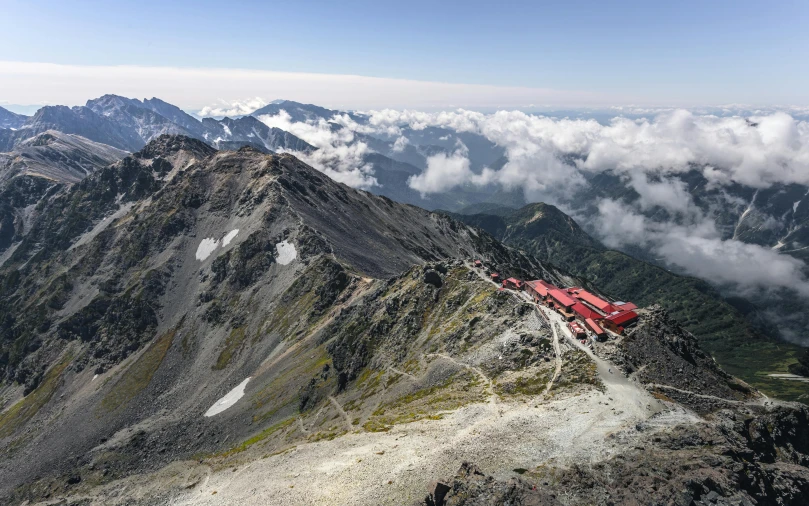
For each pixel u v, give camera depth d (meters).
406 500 56.22
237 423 147.88
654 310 106.19
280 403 149.12
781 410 70.12
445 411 87.12
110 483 134.75
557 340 98.81
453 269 158.38
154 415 176.62
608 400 74.81
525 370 93.75
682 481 48.53
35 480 152.75
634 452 57.28
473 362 106.75
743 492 47.97
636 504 46.38
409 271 177.25
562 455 59.50
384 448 77.19
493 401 84.62
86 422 183.12
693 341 99.88
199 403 174.12
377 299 171.62
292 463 89.19
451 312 137.38
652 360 88.81
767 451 61.62
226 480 101.56
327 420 119.25
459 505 50.31
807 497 51.41
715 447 56.25
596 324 101.00
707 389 82.25
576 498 49.09
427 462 65.56
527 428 69.38
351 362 145.88
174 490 112.25
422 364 120.44
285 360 178.50
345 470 72.62
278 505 68.31
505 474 56.94
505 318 117.50
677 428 61.97
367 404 115.75
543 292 119.56
